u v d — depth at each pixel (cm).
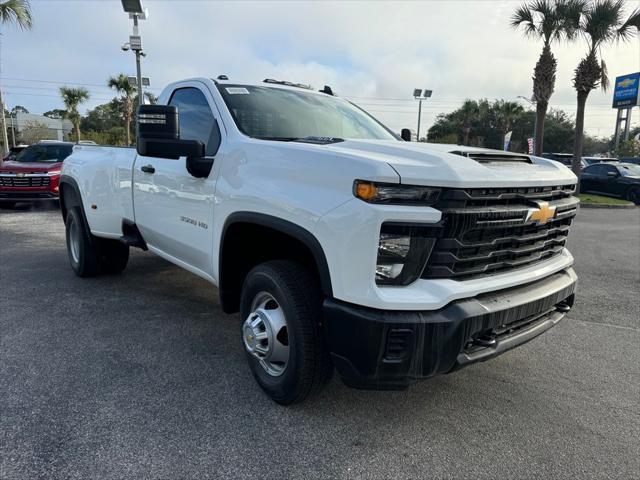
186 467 242
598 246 895
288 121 370
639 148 3772
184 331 418
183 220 378
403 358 235
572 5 1614
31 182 1205
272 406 299
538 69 1805
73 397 304
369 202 233
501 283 262
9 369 340
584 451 265
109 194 491
